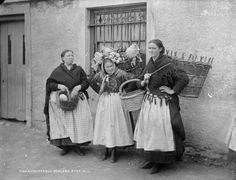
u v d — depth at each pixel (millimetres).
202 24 4711
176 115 4270
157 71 4285
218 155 4727
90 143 5766
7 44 7113
